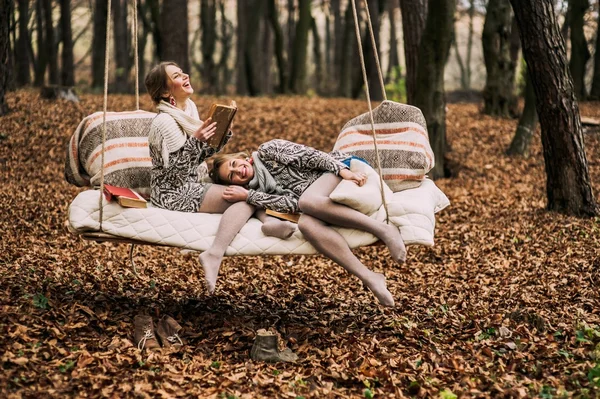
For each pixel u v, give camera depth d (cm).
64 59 2017
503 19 1648
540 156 1327
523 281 658
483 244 805
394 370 440
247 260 739
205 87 2450
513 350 475
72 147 544
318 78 2795
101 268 639
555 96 862
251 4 2177
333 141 1380
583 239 781
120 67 2352
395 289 649
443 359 459
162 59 1745
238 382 412
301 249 471
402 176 509
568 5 1939
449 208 980
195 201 485
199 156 482
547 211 906
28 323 444
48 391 374
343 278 687
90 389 383
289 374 427
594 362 446
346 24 2372
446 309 578
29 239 733
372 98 2238
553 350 470
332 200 464
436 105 1171
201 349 462
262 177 493
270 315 549
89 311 480
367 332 520
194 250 470
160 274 658
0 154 1131
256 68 2186
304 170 490
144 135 543
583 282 639
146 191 532
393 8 3034
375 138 474
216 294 604
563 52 852
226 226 465
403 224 471
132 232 466
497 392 408
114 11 2319
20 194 928
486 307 582
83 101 1500
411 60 1184
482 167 1247
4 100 1317
